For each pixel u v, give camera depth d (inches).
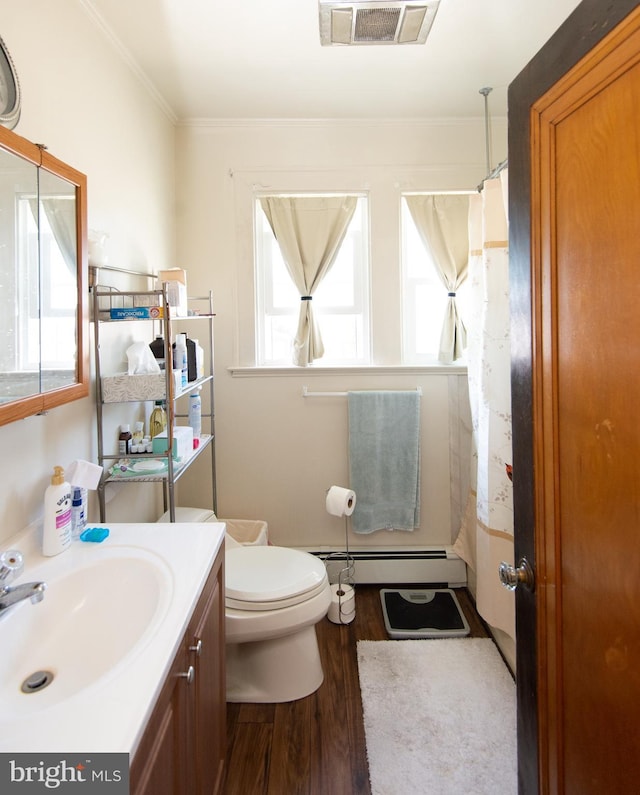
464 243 91.1
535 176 32.3
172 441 59.6
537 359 32.8
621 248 24.2
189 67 71.2
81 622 38.8
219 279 91.0
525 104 33.5
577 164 27.8
